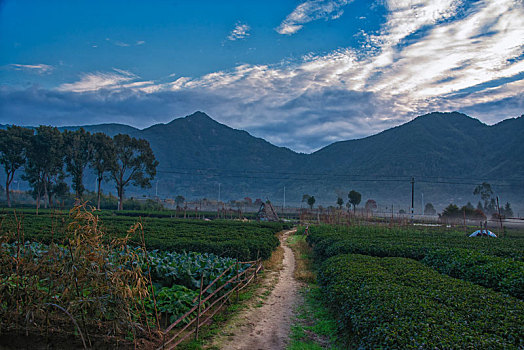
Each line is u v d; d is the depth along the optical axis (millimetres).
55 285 6758
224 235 24438
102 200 74250
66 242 7211
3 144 54406
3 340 6980
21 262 7129
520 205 184750
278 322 9688
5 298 7078
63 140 58781
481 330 5914
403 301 7285
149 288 9047
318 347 7902
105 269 6805
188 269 11141
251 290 13219
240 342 8164
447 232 31172
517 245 19891
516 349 5133
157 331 7328
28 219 31062
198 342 7984
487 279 11016
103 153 63188
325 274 11852
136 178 70062
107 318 6816
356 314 7379
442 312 6668
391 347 5602
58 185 62500
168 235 23531
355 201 87125
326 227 33406
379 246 17234
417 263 12695
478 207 117875
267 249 20234
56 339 6887
